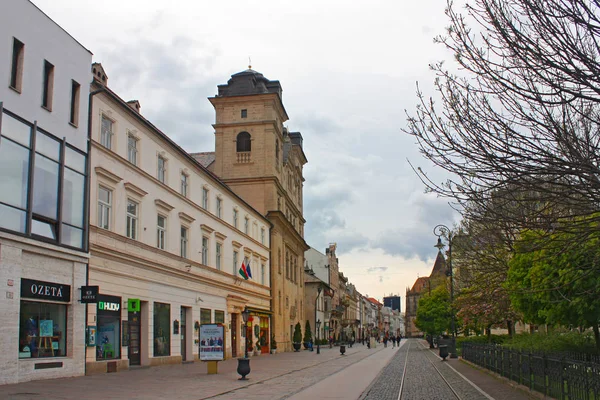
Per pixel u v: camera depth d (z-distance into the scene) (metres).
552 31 9.11
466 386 20.69
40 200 20.36
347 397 17.16
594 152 9.70
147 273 29.38
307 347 69.69
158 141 31.52
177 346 32.78
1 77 18.78
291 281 67.31
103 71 28.08
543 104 9.47
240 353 45.56
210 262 39.75
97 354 24.17
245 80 61.31
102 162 25.16
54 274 21.14
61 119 22.05
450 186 12.95
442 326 61.81
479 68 10.02
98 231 24.47
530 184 9.80
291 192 70.25
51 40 21.62
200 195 38.28
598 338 19.12
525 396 17.14
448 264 44.50
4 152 18.59
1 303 18.02
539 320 20.72
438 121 10.44
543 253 16.48
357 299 171.38
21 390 16.36
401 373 27.97
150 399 15.52
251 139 59.69
